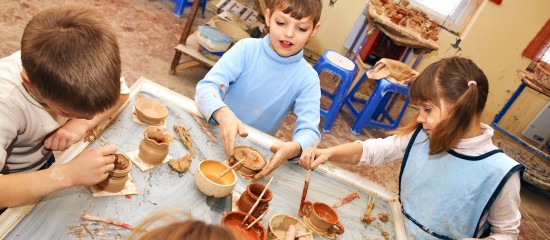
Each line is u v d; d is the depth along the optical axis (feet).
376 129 12.85
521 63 14.52
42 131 3.35
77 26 2.70
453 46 14.75
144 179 3.47
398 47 13.35
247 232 3.27
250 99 5.32
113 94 2.87
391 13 12.66
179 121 4.37
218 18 11.68
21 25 9.65
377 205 4.56
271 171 4.25
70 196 3.02
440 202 4.41
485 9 13.96
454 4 14.33
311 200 4.14
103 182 3.14
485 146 4.25
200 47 10.33
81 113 2.82
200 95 4.62
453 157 4.34
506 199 4.01
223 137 4.17
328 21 15.10
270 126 5.65
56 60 2.56
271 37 4.91
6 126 2.87
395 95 12.83
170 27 12.73
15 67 3.05
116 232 2.90
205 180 3.45
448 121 3.92
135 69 9.87
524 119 15.12
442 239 4.42
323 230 3.78
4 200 2.68
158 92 4.67
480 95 3.98
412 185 4.68
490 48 14.56
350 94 12.32
